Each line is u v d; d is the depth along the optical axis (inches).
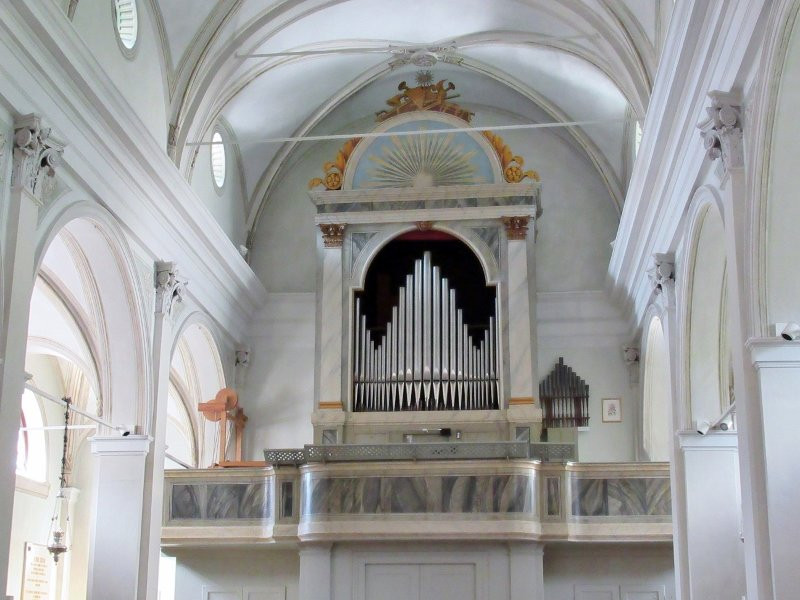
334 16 692.1
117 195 548.7
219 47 647.8
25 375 437.4
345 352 708.7
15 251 433.1
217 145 753.0
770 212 398.0
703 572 538.6
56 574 865.5
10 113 443.5
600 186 810.2
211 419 709.9
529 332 699.4
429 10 698.2
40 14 437.4
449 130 658.8
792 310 401.1
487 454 635.5
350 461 641.0
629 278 718.5
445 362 705.0
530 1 663.1
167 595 884.6
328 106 797.9
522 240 717.9
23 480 832.3
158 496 592.1
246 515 657.0
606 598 665.6
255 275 767.7
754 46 388.2
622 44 620.4
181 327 651.5
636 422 761.0
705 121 432.5
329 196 733.3
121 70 558.3
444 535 621.3
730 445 547.5
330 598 629.9
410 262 762.2
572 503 643.5
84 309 639.8
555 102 785.6
